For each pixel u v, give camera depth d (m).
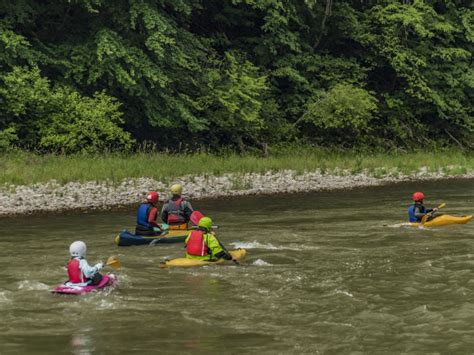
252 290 8.80
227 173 24.56
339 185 23.97
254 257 11.05
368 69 36.16
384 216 16.31
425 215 14.54
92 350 6.45
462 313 7.67
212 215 16.53
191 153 29.62
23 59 25.89
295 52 35.56
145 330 7.08
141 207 12.48
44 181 20.48
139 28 27.92
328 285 9.07
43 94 24.44
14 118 24.75
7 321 7.37
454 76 39.09
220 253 10.49
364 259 10.87
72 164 22.81
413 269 10.03
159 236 12.33
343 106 32.28
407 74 36.53
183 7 28.36
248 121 29.83
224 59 32.03
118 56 25.34
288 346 6.58
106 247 12.05
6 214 16.42
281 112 33.22
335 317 7.56
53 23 27.20
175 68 28.39
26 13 25.44
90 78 25.55
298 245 12.22
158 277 9.57
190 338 6.82
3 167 21.58
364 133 36.09
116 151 26.28
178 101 28.08
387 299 8.31
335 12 36.28
